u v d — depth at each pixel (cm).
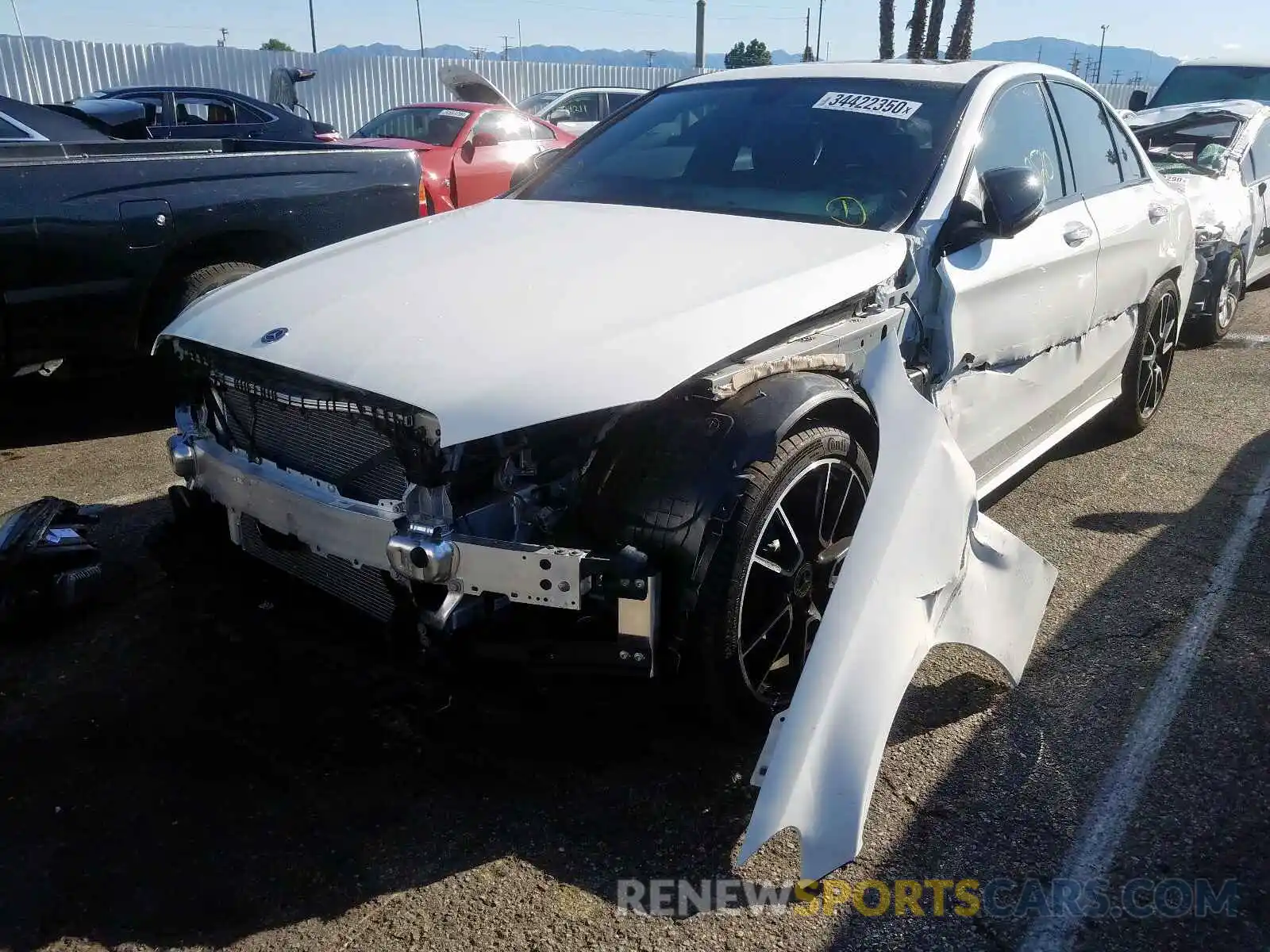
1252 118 816
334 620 261
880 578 242
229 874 225
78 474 446
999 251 332
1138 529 406
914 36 2573
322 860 230
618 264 278
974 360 326
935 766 265
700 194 347
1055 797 254
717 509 230
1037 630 305
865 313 284
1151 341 496
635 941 211
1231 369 659
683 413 241
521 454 233
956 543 263
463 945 208
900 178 325
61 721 276
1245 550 388
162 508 410
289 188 504
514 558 220
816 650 231
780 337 261
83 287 444
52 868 226
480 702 246
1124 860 234
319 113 2186
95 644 313
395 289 271
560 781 256
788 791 216
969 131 337
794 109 365
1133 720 284
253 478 262
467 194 1011
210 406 285
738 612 239
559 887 224
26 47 1888
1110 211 419
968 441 337
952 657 316
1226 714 287
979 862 233
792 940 212
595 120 1564
